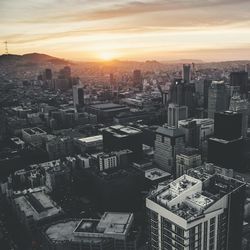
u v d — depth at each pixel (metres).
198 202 170.38
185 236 158.88
